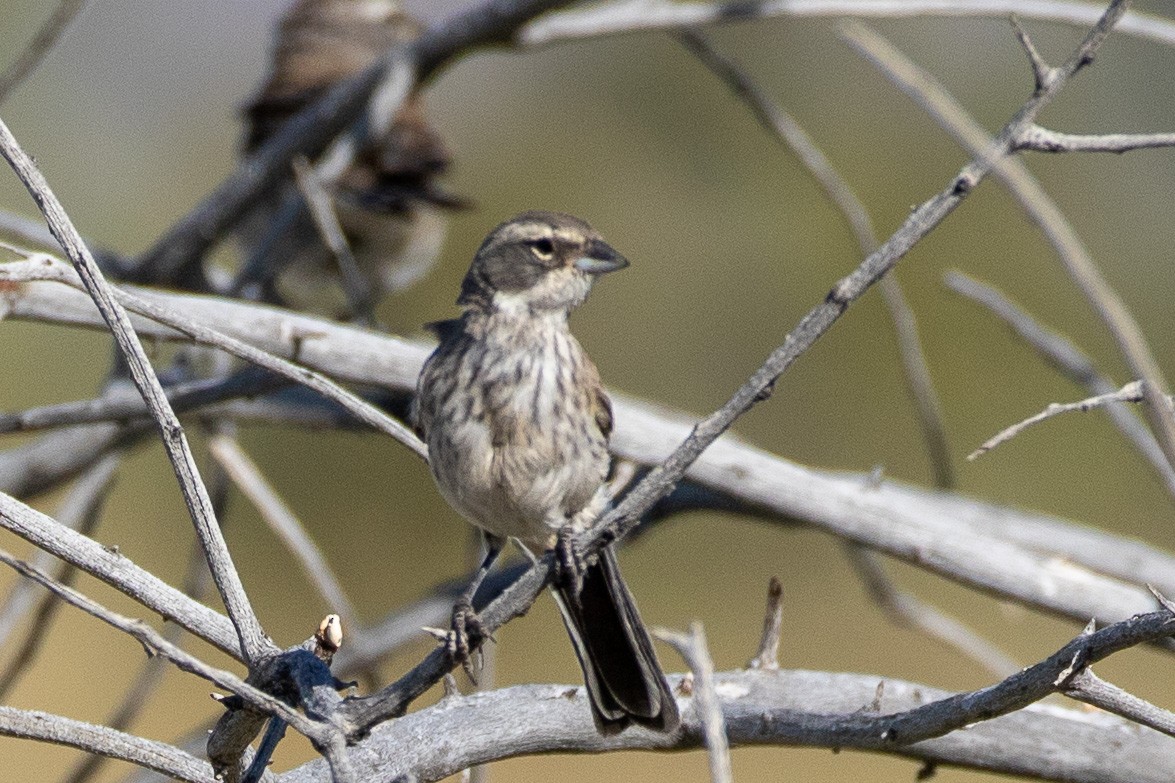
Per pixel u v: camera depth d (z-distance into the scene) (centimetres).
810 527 775
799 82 2117
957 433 2048
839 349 2075
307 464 2184
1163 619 443
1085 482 2036
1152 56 2058
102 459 915
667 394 2153
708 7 905
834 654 2008
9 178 1522
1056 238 779
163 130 2042
